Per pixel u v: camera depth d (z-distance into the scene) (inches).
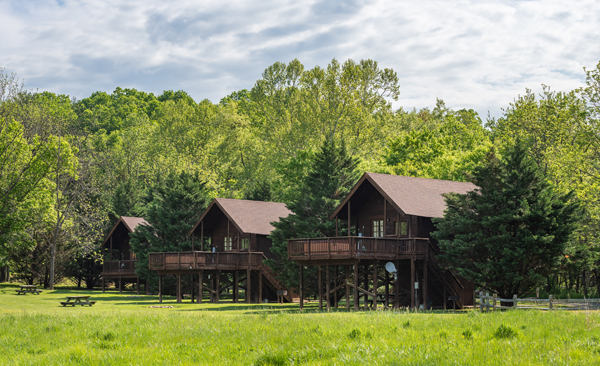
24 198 1914.4
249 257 1695.4
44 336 657.0
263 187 2566.4
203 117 3617.1
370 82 3115.2
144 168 3307.1
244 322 718.5
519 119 2301.9
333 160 1587.1
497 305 1042.7
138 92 6328.7
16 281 2573.8
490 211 1188.5
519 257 1121.4
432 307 1341.0
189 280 1913.1
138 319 808.3
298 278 1489.9
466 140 3043.8
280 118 3142.2
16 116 2276.1
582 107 2160.4
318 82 2982.3
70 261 2349.9
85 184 2470.5
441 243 1226.0
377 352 481.4
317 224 1477.6
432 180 1539.1
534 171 1199.6
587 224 1504.7
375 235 1457.9
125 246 2388.0
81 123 4254.4
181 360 498.6
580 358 447.2
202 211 2100.1
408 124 3590.1
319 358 481.4
